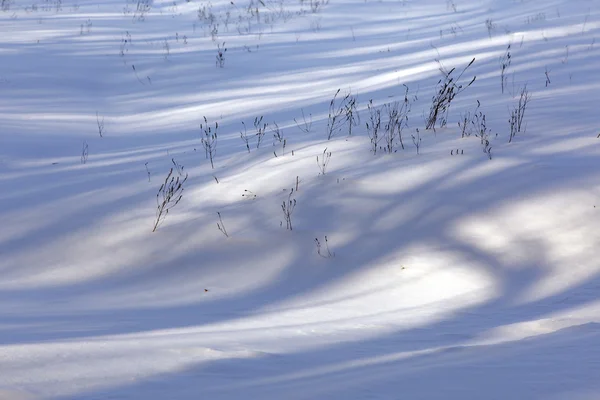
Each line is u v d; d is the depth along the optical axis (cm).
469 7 2305
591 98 1120
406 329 521
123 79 1647
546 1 2138
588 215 756
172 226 812
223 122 1261
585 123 991
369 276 693
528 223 754
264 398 317
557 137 943
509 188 814
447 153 914
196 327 535
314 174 888
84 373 371
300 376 357
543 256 707
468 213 777
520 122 983
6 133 1204
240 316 589
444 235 748
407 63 1571
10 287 708
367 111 1180
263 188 873
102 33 2105
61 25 2223
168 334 493
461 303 616
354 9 2412
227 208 840
